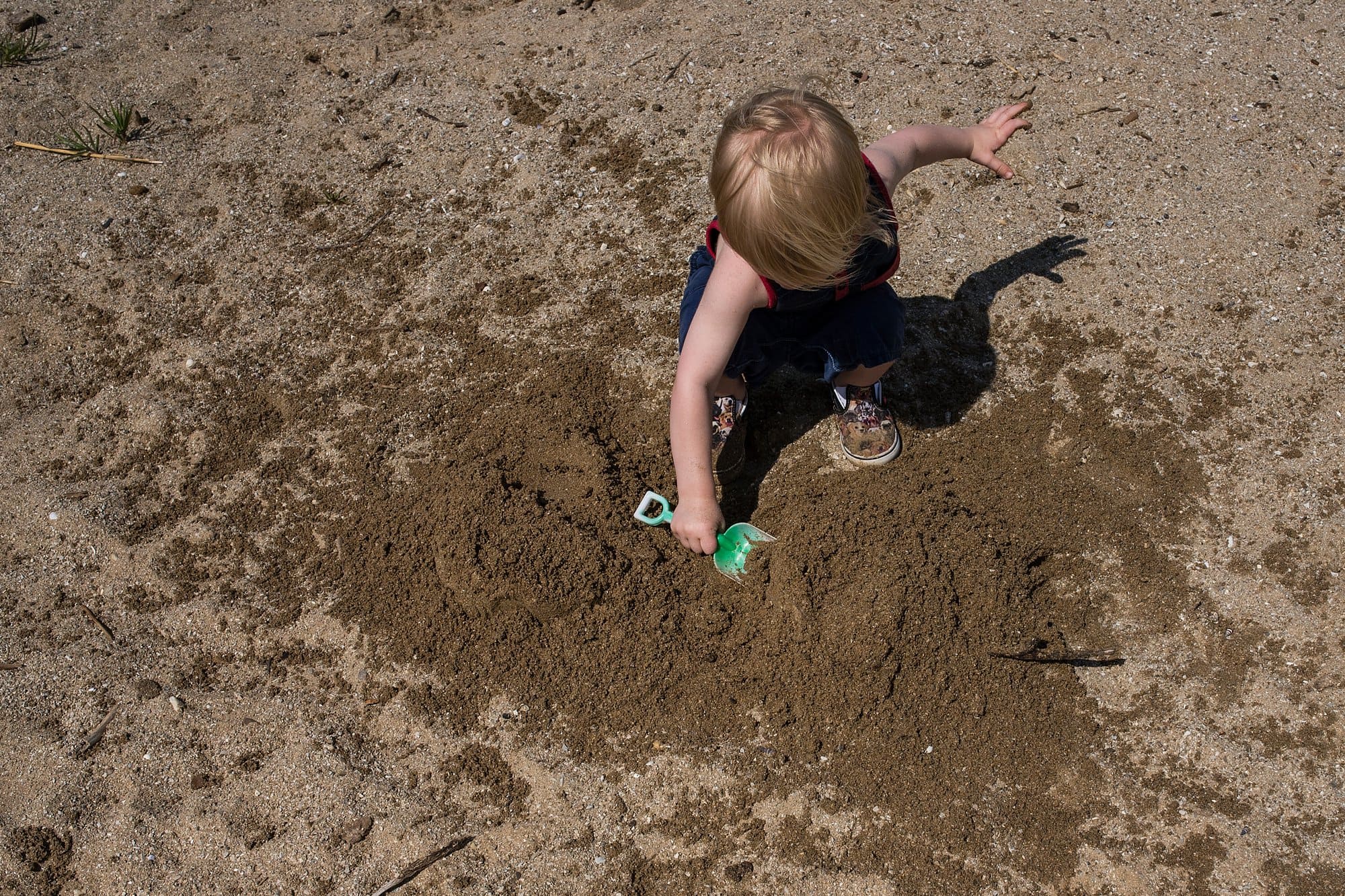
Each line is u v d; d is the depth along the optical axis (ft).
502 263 11.50
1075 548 9.04
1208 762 7.86
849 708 8.04
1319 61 13.17
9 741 8.05
